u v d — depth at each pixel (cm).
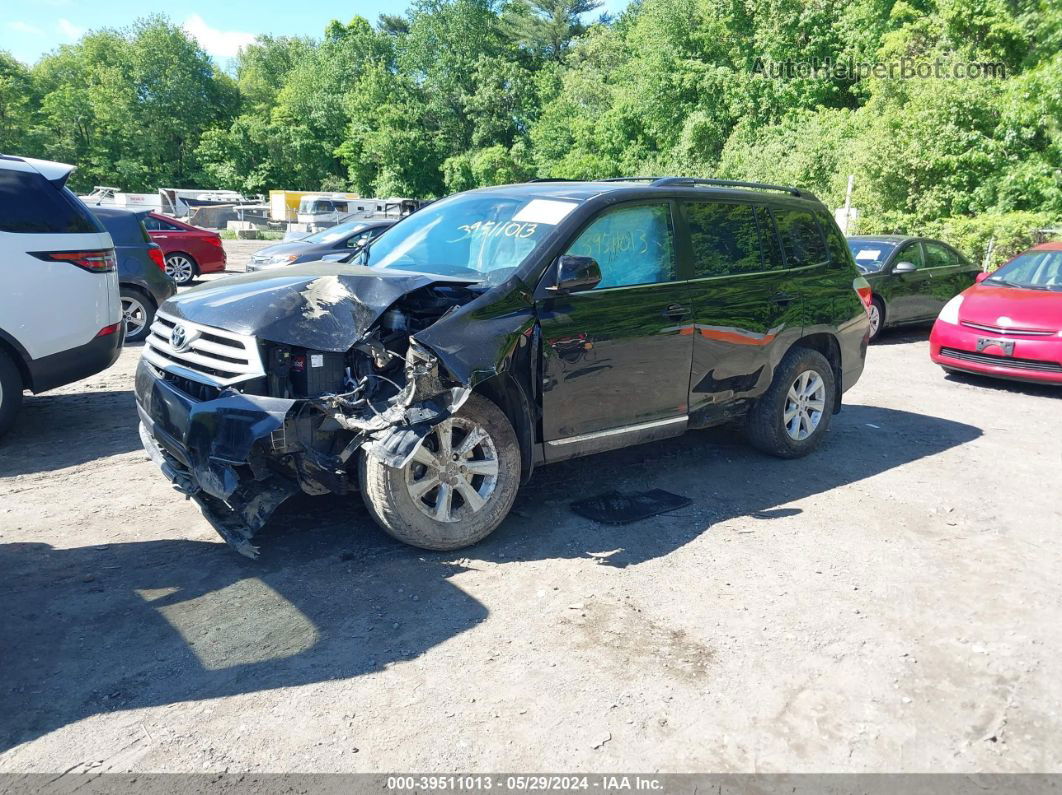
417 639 325
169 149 7962
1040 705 293
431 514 391
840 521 464
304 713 277
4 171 566
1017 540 445
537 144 5825
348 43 8262
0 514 450
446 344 364
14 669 298
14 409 577
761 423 555
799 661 316
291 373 365
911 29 2578
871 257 1174
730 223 526
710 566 399
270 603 351
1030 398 816
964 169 2144
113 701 281
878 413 733
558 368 421
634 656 317
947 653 326
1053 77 1981
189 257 1681
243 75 9825
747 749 265
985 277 949
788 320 542
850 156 2447
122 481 510
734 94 3991
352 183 7369
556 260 426
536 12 7262
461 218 488
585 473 534
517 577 381
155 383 384
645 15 4631
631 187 480
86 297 595
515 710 281
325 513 450
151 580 371
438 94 6900
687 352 482
